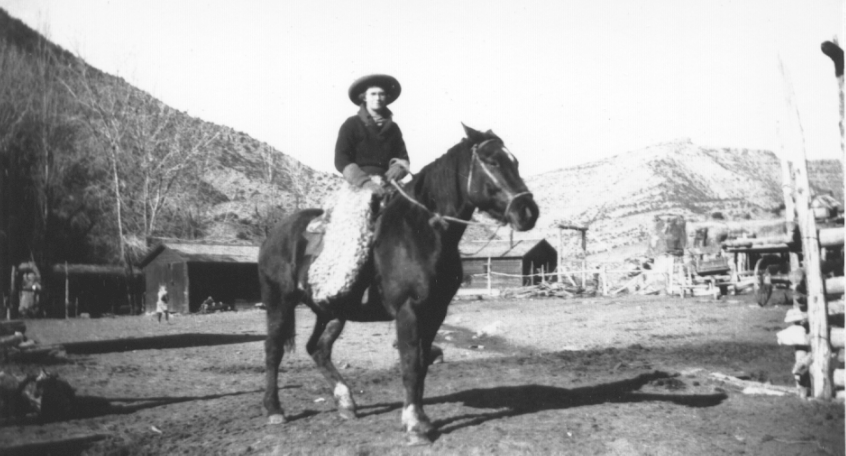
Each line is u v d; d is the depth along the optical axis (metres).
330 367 7.07
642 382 8.52
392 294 6.00
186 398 8.31
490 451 5.54
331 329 7.13
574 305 25.25
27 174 34.66
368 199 6.37
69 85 41.66
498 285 42.34
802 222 7.59
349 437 6.04
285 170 93.25
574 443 5.70
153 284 39.31
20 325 10.09
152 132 49.28
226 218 68.88
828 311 7.77
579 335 15.31
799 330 7.75
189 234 57.84
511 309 24.86
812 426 6.21
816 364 7.46
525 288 37.31
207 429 6.62
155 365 11.73
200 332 20.89
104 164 47.09
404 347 5.93
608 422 6.36
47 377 7.20
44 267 35.16
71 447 6.06
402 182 6.50
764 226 25.14
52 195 36.50
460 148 6.00
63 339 18.55
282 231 7.22
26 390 7.06
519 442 5.70
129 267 41.66
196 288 37.72
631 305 23.38
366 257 6.24
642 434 5.93
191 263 37.53
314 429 6.39
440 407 7.16
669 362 10.52
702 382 8.52
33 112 35.41
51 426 6.75
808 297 7.57
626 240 68.00
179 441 6.22
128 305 40.88
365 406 7.38
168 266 38.50
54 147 37.75
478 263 43.03
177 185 60.84
